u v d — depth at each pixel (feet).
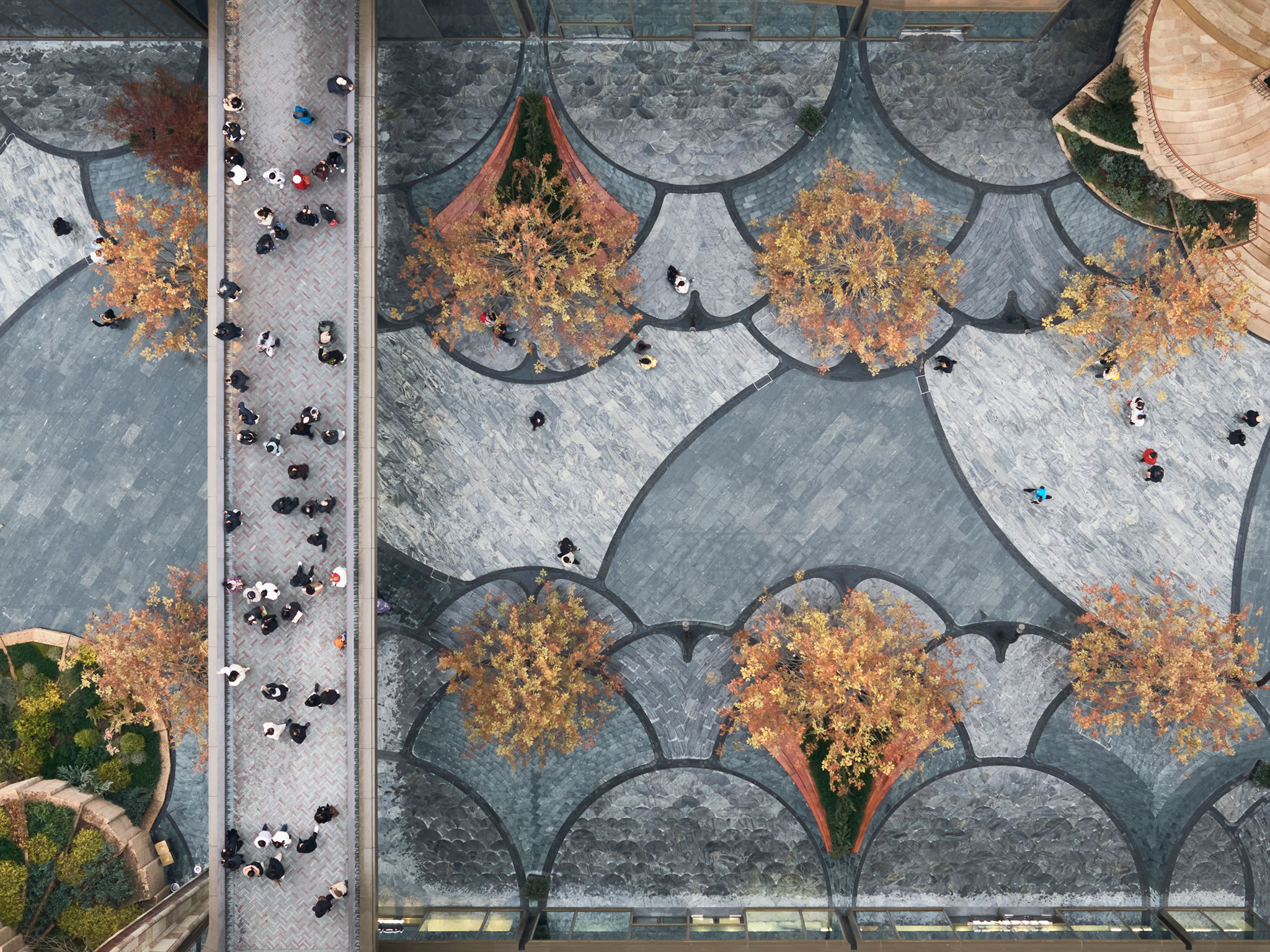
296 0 88.07
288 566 89.45
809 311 92.12
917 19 95.30
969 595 99.76
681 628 100.01
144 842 98.99
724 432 100.07
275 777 88.84
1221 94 92.43
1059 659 99.60
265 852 88.48
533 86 100.58
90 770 99.45
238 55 88.33
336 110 88.53
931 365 99.50
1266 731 99.76
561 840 100.68
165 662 94.89
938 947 91.45
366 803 87.92
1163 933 95.61
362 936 87.51
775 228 97.25
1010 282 99.40
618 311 99.55
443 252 91.35
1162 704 94.53
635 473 100.48
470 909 100.32
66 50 103.40
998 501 99.76
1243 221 95.96
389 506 100.89
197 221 94.58
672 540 100.48
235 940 88.02
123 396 103.04
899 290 94.58
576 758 100.89
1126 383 99.14
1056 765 99.91
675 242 99.81
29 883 95.25
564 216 94.12
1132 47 93.76
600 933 95.81
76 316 103.24
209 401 88.02
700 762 100.12
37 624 102.89
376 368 92.53
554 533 100.53
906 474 99.81
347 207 88.28
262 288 88.99
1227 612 99.09
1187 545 99.30
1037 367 99.40
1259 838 99.35
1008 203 99.19
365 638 88.07
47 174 103.55
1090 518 99.81
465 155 100.99
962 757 100.01
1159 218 97.60
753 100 99.71
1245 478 99.14
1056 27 98.07
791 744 97.19
